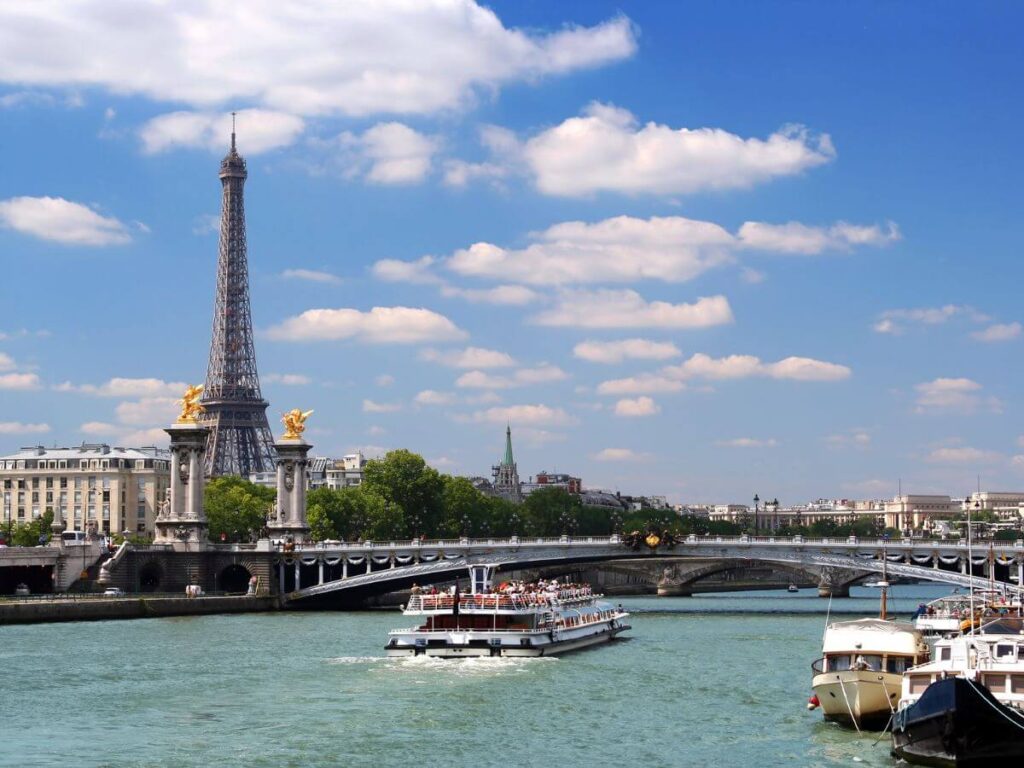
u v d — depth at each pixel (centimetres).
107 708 11100
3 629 18262
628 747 9506
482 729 10169
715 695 11975
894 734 8781
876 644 10188
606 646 16612
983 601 15150
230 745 9506
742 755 9200
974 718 8256
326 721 10469
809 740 9712
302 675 13138
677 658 15025
